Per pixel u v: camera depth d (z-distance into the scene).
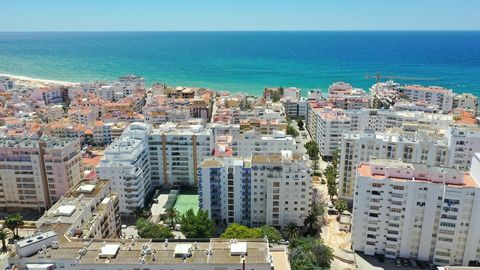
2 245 176.62
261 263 117.25
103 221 153.50
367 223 167.12
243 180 185.75
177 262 118.12
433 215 157.75
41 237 124.12
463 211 153.50
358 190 164.88
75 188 166.50
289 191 183.12
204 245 126.94
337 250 173.12
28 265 116.25
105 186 169.62
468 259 158.00
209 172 186.25
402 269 160.62
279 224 188.75
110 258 119.69
